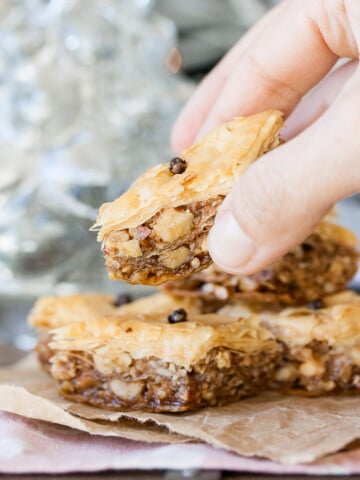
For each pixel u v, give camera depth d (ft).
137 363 0.82
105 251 0.75
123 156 1.54
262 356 0.86
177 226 0.74
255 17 2.09
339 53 0.83
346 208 1.72
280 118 0.77
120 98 1.59
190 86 1.77
